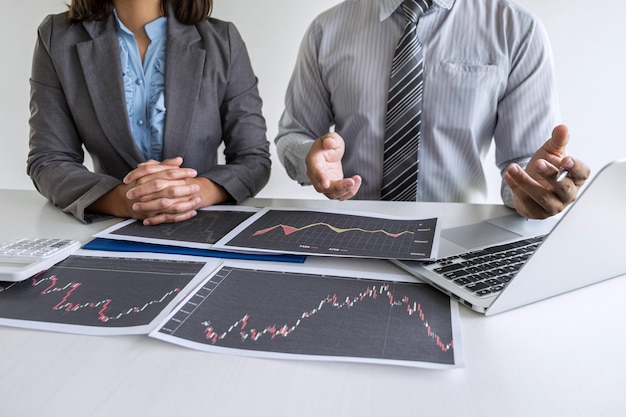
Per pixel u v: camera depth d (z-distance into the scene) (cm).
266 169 118
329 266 69
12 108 201
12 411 41
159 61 120
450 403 42
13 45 194
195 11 120
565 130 85
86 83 113
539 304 58
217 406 42
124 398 43
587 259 57
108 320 55
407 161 117
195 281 64
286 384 45
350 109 126
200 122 119
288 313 56
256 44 184
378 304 58
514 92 119
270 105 190
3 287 63
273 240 77
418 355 48
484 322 55
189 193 88
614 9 164
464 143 121
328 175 96
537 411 41
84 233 85
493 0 119
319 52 128
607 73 170
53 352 49
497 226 85
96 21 116
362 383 45
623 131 173
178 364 47
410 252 70
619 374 46
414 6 116
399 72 115
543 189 83
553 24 169
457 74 117
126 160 117
